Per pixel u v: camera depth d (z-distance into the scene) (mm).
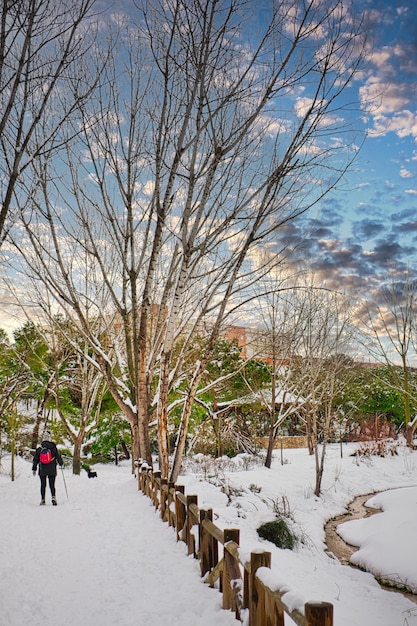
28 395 29906
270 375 26938
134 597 5109
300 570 9656
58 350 24609
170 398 24969
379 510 17094
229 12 8477
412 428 33094
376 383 38500
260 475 19625
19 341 27016
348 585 9461
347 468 24828
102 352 14812
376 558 10930
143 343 13906
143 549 6891
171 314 11016
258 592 3635
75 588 5484
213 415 24984
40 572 6102
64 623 4531
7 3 5035
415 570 9734
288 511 14047
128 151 12352
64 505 11828
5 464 24078
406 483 23047
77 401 30656
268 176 10195
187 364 21016
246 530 11203
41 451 12086
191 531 6324
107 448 31312
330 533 14250
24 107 5375
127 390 15836
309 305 20516
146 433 14516
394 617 7672
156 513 9445
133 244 13477
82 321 13898
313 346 20703
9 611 4828
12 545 7531
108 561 6461
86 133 11570
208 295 13078
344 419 34750
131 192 13008
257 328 22109
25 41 5145
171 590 5195
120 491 13328
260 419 32469
